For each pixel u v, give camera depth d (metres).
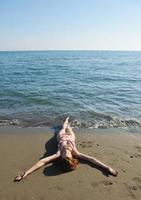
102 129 9.20
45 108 11.77
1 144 7.45
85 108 11.88
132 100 13.78
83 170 6.10
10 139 7.88
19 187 5.35
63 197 5.07
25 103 12.55
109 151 7.21
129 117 10.68
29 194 5.13
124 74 27.00
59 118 10.33
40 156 6.81
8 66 37.31
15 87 16.66
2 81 19.58
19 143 7.60
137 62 53.75
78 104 12.60
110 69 33.59
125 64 45.94
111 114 11.02
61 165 6.31
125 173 6.02
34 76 23.83
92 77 23.78
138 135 8.63
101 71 30.36
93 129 9.16
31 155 6.84
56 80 21.09
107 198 5.08
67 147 6.58
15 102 12.68
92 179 5.73
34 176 5.80
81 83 19.55
